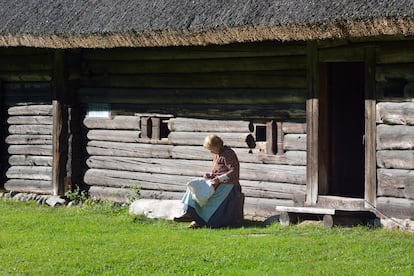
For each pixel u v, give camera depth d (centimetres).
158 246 1253
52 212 1622
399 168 1386
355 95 1809
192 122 1664
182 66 1673
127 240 1305
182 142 1678
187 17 1491
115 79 1773
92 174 1806
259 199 1569
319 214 1424
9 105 1939
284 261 1149
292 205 1527
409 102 1373
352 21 1300
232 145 1606
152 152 1723
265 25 1384
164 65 1700
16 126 1928
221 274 1085
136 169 1750
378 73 1404
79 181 1825
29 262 1163
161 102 1708
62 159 1809
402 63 1381
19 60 1892
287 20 1359
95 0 1683
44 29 1666
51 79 1847
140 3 1602
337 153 1694
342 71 1792
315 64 1473
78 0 1708
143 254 1201
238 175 1462
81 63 1814
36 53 1864
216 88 1630
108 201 1762
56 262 1159
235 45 1595
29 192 1895
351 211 1386
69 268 1130
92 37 1605
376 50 1405
